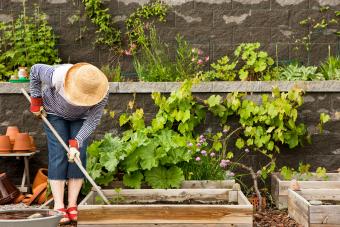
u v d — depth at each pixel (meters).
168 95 6.69
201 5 7.66
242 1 7.67
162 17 7.66
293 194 5.55
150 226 4.82
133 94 6.68
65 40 7.71
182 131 6.57
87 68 5.11
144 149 5.98
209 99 6.57
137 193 5.66
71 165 5.42
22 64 7.51
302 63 7.70
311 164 6.69
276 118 6.53
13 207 5.91
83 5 7.71
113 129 6.70
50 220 4.15
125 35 7.70
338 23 7.71
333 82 6.64
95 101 5.13
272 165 6.52
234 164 6.50
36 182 6.26
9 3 7.68
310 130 6.68
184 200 5.66
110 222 4.83
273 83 6.63
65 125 5.43
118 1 7.70
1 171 6.70
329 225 5.02
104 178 6.00
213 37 7.68
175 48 7.65
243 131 6.68
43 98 5.36
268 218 5.69
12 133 6.50
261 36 7.68
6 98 6.70
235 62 7.55
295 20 7.70
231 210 4.80
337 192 5.65
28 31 7.58
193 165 6.18
